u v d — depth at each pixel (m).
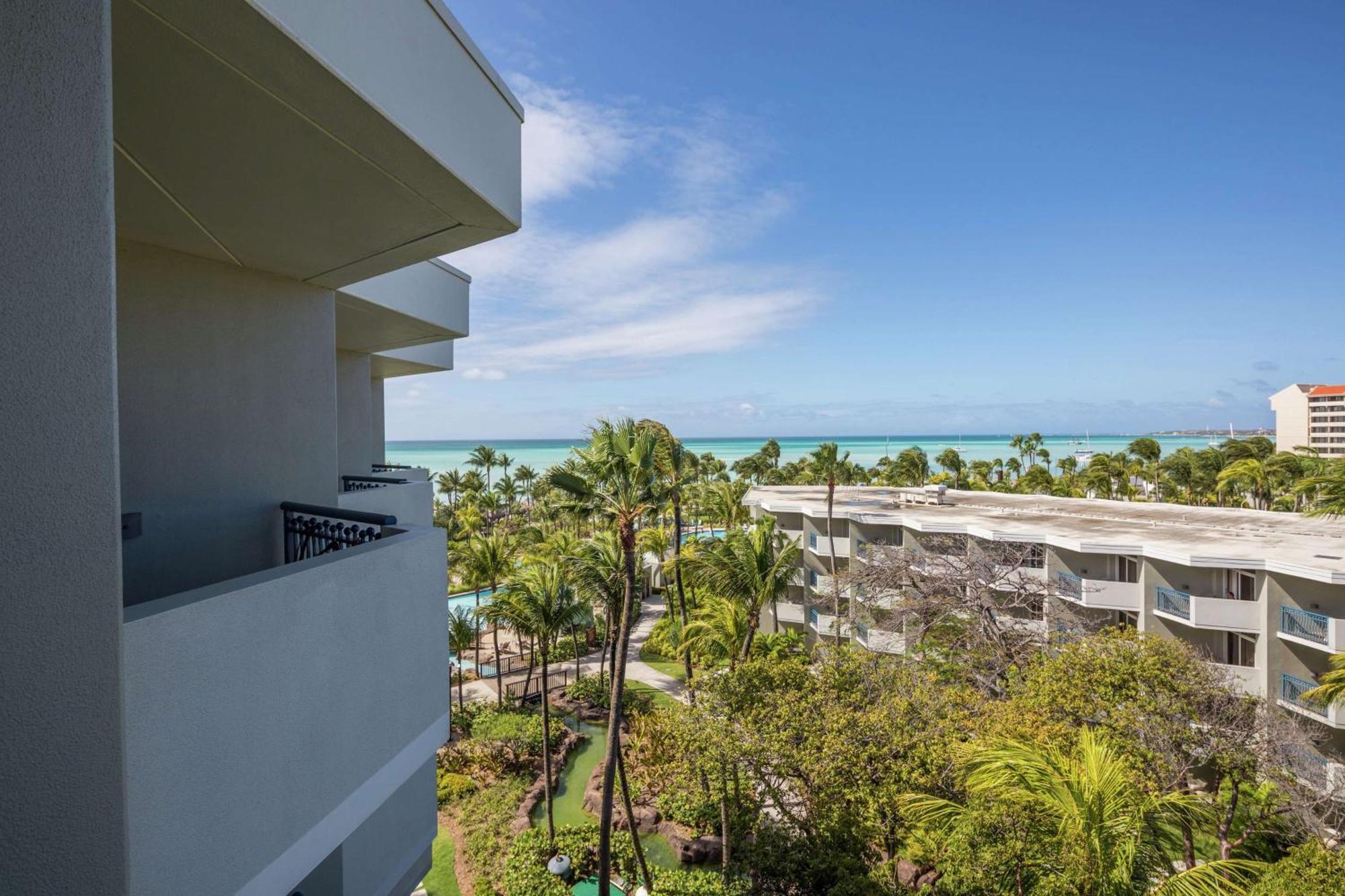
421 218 4.54
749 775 12.54
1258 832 12.46
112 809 1.90
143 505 4.94
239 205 4.28
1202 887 6.54
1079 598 19.69
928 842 10.61
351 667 3.49
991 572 19.97
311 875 5.38
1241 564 16.80
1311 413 95.25
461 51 3.99
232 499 5.45
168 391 5.10
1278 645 16.59
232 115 3.19
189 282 5.24
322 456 6.16
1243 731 11.94
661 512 13.67
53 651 1.78
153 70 2.79
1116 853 6.57
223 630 2.65
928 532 23.23
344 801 3.40
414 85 3.48
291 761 3.03
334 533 5.07
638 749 19.38
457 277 9.97
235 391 5.50
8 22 1.72
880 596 22.12
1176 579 18.91
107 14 1.94
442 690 4.45
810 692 13.05
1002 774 7.44
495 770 19.45
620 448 12.83
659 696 25.27
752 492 37.25
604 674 26.34
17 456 1.71
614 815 16.88
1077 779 6.86
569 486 12.91
